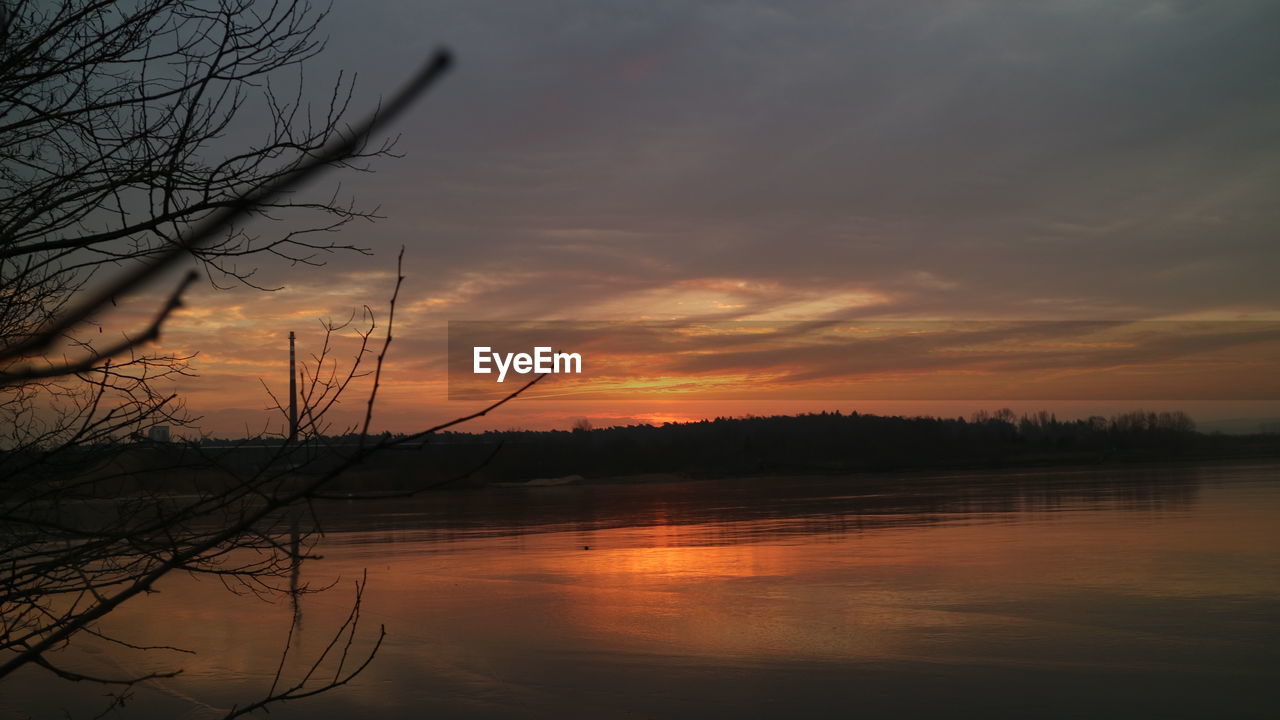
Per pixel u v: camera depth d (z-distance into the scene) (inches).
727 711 327.9
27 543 123.9
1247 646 401.7
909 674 370.3
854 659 396.5
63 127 134.7
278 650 438.0
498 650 429.1
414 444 80.7
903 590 553.9
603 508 1373.0
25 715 340.5
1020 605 498.6
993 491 1424.7
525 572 674.8
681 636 449.7
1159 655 390.6
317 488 78.3
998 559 662.5
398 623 494.0
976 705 327.3
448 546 861.8
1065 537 775.7
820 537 845.8
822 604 519.8
